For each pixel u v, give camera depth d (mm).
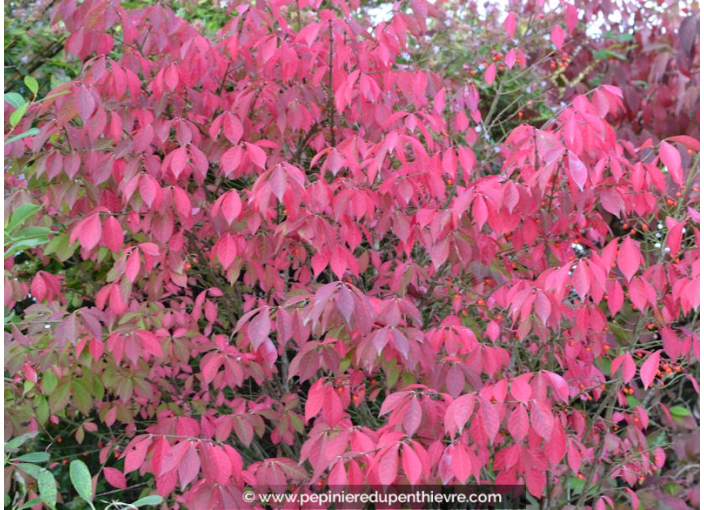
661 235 2080
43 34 2527
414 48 2695
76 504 2572
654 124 2955
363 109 1788
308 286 1954
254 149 1507
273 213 1681
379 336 1333
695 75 3027
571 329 1756
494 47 2850
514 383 1255
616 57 3277
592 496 2064
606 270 1330
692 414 2797
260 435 1863
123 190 1614
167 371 2160
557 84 3176
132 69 1718
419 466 1133
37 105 1609
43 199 1795
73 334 1454
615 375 1948
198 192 1889
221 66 1872
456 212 1405
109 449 2137
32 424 2023
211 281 2320
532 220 1544
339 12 2617
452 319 1598
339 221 1550
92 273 2607
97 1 1685
